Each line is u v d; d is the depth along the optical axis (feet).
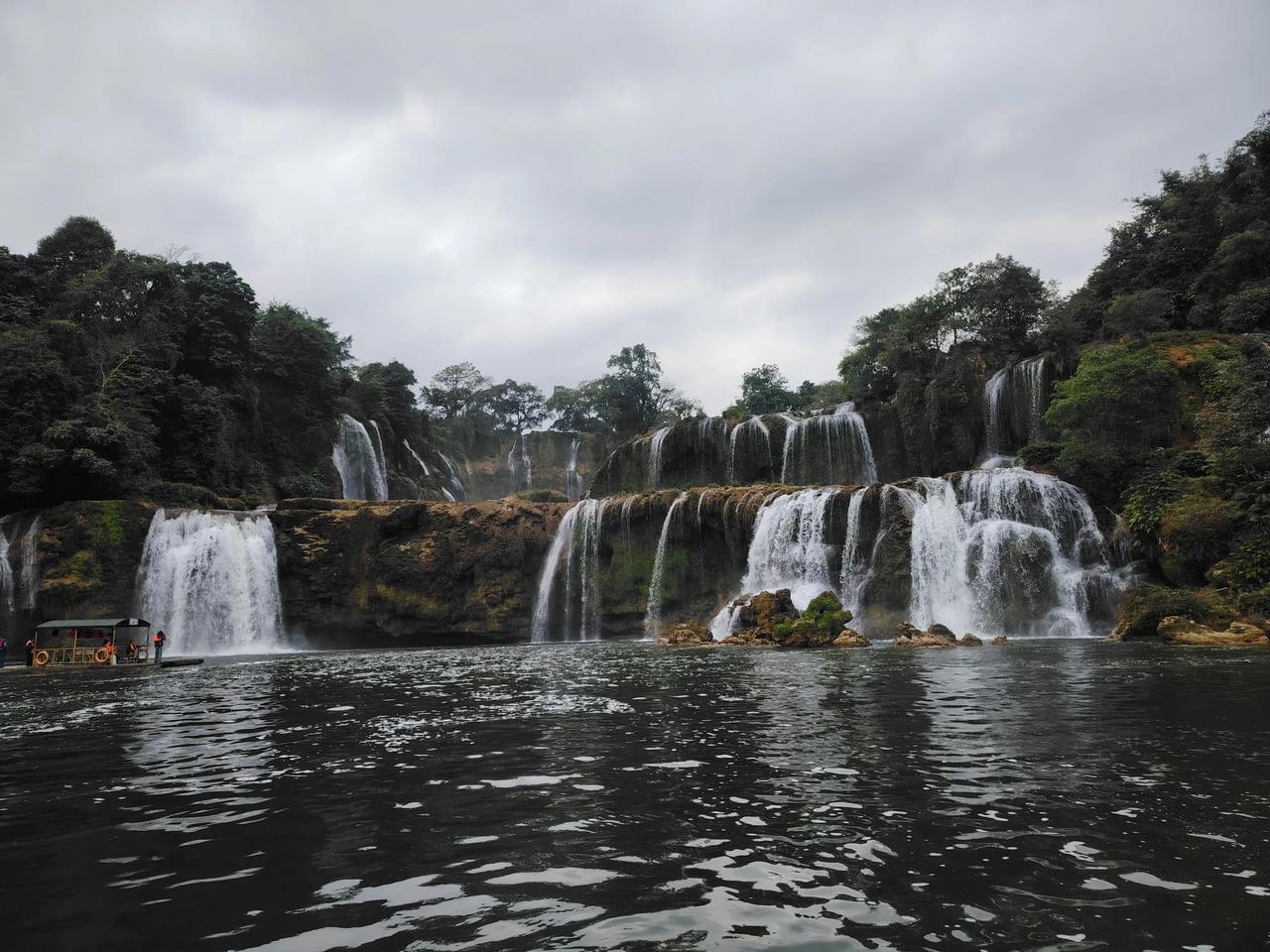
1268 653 74.84
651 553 158.92
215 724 46.55
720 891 17.58
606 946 14.75
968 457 180.34
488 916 16.37
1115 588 112.68
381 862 20.13
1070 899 16.58
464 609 160.66
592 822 23.18
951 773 28.22
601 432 429.38
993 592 119.96
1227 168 212.84
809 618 106.93
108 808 26.43
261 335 256.32
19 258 211.41
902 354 206.08
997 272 216.33
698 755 32.48
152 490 173.17
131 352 194.18
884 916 15.96
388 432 293.02
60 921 16.49
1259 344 143.84
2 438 160.97
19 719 51.42
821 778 27.84
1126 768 28.37
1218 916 15.56
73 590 146.82
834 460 194.49
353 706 53.26
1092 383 137.08
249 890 18.29
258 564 162.40
